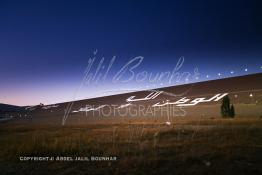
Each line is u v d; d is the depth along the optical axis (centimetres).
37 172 1026
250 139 1519
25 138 2266
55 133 2631
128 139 1769
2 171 1063
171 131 2055
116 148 1398
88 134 2281
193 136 1731
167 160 1078
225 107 3753
